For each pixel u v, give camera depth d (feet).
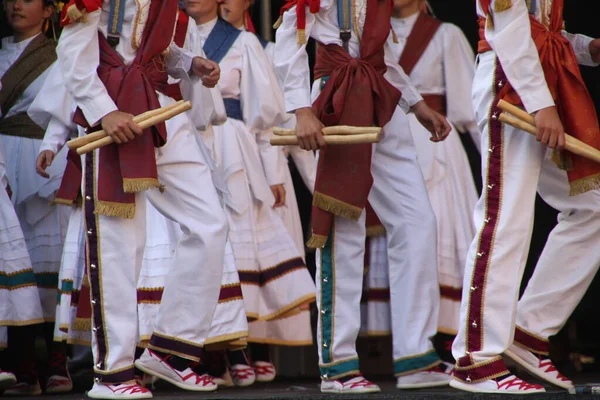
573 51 38.32
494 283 36.88
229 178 54.34
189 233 39.83
